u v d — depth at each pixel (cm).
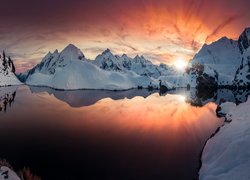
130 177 2395
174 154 3045
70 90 16250
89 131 4225
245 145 2428
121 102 8844
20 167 2602
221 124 4747
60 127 4534
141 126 4638
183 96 11638
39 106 7431
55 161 2784
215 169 2308
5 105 7600
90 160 2825
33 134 4003
